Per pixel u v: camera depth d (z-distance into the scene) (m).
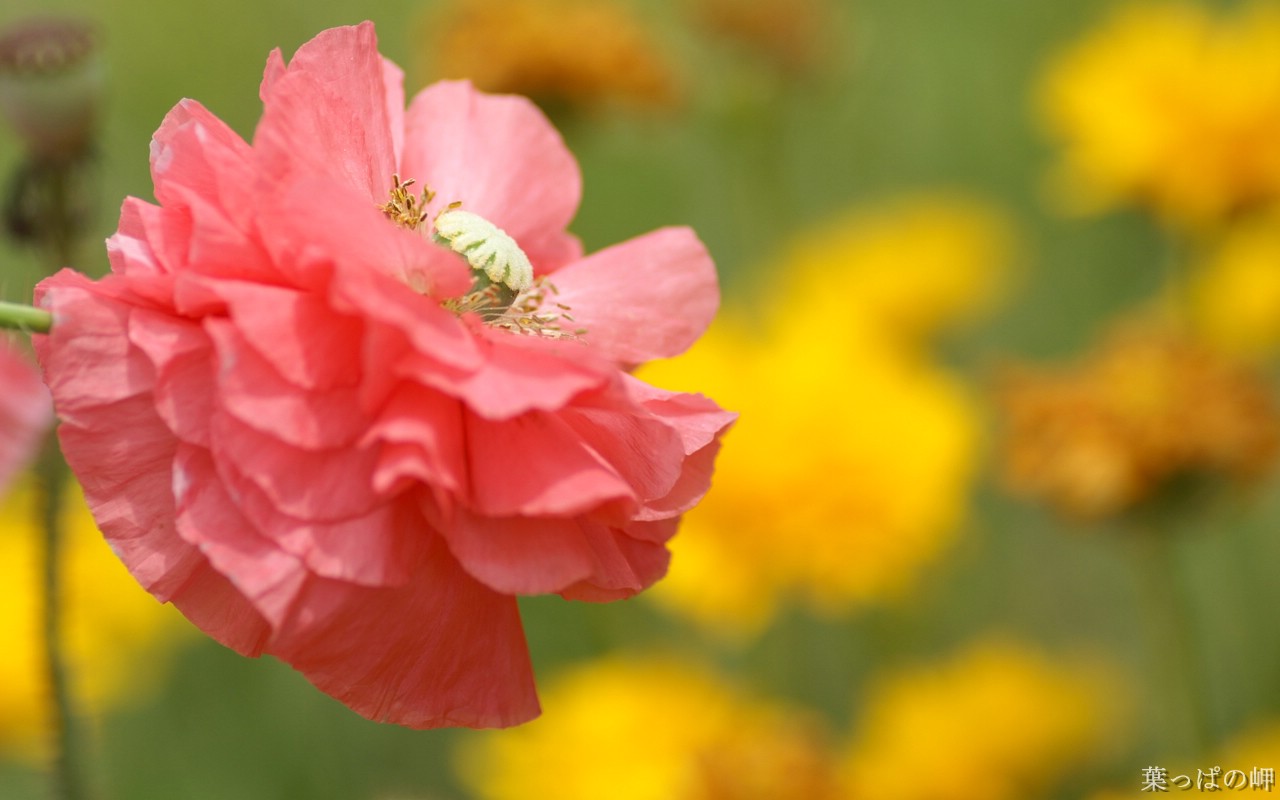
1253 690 0.70
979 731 0.65
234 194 0.45
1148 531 0.63
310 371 0.45
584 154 0.75
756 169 0.87
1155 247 0.91
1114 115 0.75
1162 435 0.62
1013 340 0.92
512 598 0.47
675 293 0.49
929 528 0.65
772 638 0.70
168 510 0.45
